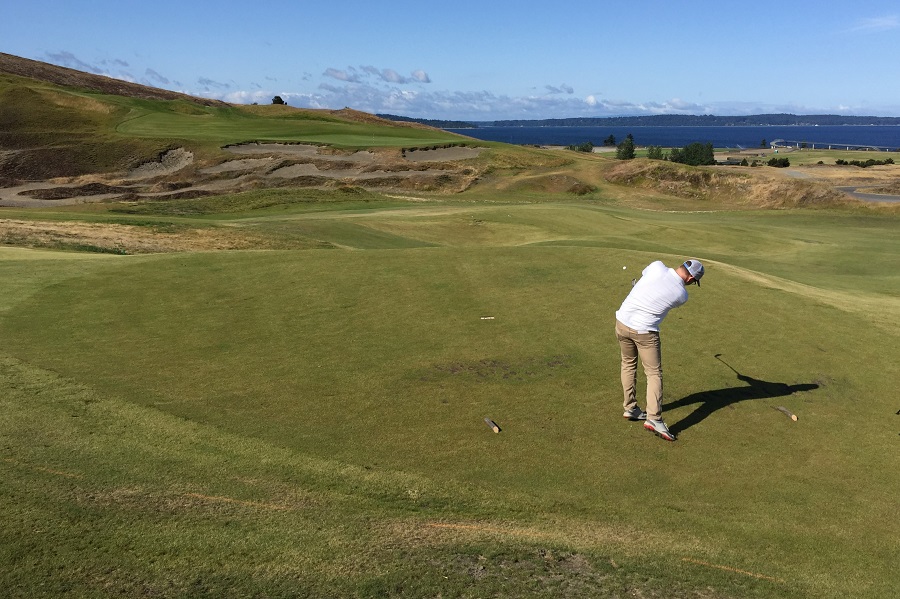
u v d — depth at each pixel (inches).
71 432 223.0
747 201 2020.2
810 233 1255.5
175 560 153.6
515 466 223.0
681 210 1856.5
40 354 304.7
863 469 236.4
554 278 473.7
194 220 995.3
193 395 265.6
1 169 2079.2
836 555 185.3
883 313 439.8
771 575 173.6
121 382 274.8
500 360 320.8
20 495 176.9
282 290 432.1
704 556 179.6
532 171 2308.1
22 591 137.3
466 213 1215.6
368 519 182.9
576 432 252.1
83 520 167.5
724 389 301.3
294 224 990.4
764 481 224.7
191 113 3073.3
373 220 1096.8
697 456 239.3
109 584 142.4
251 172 2081.7
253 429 237.1
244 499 187.5
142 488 188.2
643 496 210.4
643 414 265.9
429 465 219.6
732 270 545.3
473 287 447.8
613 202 1988.2
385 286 446.9
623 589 160.4
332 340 341.1
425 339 346.6
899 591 171.2
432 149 2407.7
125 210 1339.8
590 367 316.8
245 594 143.3
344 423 247.4
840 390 306.8
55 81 3206.2
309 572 153.9
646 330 248.8
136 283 441.1
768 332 380.8
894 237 1232.2
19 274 454.0
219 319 371.2
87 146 2215.8
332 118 3501.5
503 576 160.7
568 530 187.0
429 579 156.2
